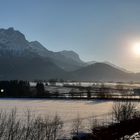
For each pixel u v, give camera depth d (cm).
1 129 2542
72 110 13938
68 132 5969
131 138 5903
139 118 7525
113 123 6825
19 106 15825
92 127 6506
